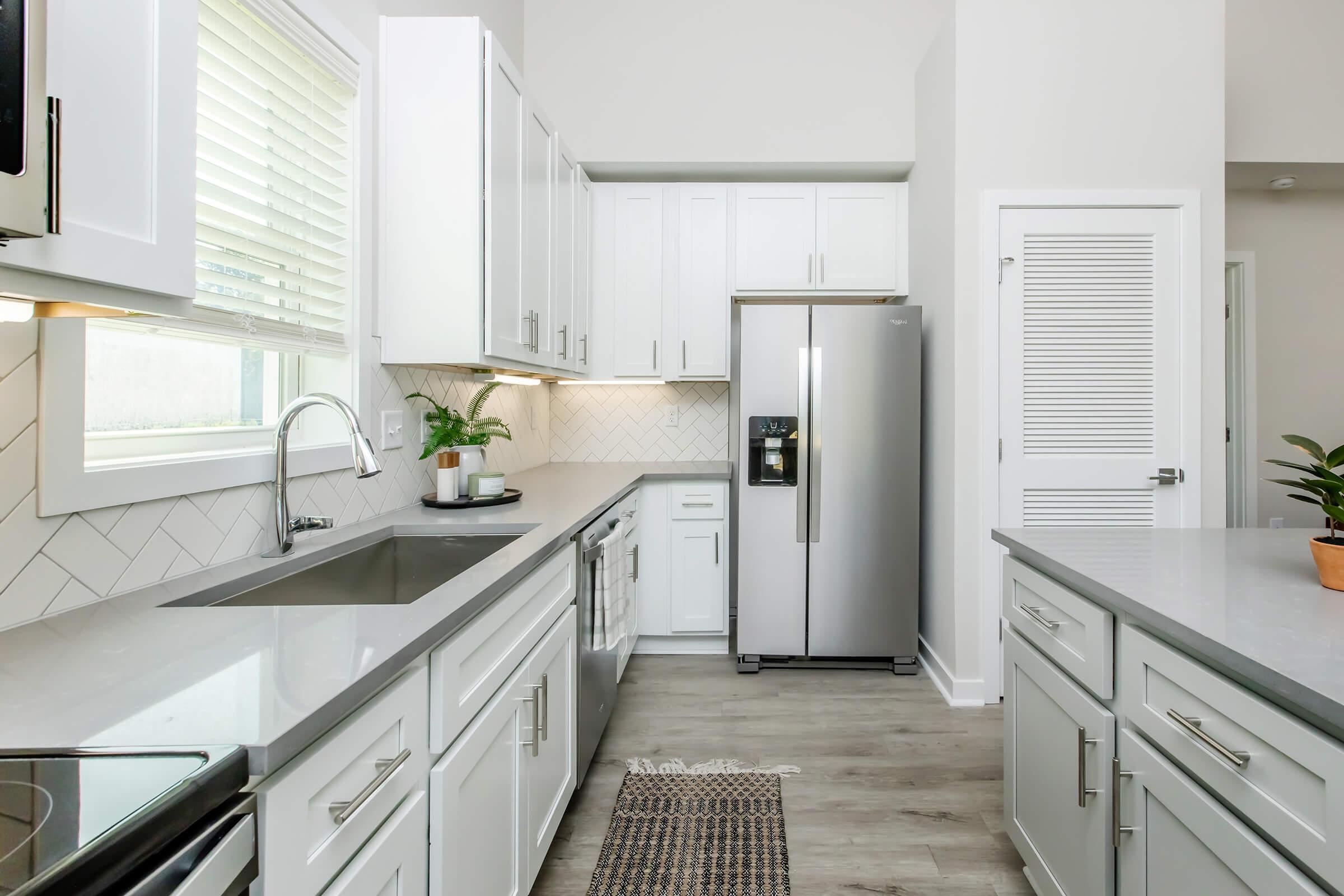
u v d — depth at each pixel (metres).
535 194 2.37
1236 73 3.33
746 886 1.62
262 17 1.39
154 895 0.50
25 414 0.93
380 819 0.83
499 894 1.24
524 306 2.24
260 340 1.43
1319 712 0.72
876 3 3.31
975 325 2.70
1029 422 2.70
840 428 2.99
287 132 1.52
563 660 1.74
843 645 3.01
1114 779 1.16
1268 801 0.82
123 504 1.09
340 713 0.70
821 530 3.00
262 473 1.41
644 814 1.92
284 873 0.64
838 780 2.10
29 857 0.42
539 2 3.36
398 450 2.02
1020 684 1.60
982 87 2.67
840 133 3.29
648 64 3.33
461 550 1.74
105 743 0.59
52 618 0.97
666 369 3.43
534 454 3.47
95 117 0.73
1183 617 0.99
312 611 1.00
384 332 1.90
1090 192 2.66
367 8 1.84
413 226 1.90
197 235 1.28
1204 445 2.68
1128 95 2.67
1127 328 2.68
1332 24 3.34
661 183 3.43
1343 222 3.89
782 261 3.41
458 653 1.04
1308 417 3.92
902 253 3.39
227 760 0.56
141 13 0.78
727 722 2.51
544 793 1.54
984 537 2.70
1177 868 1.01
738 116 3.31
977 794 2.03
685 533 3.20
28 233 0.60
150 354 1.28
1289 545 1.52
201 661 0.80
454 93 1.89
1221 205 2.67
